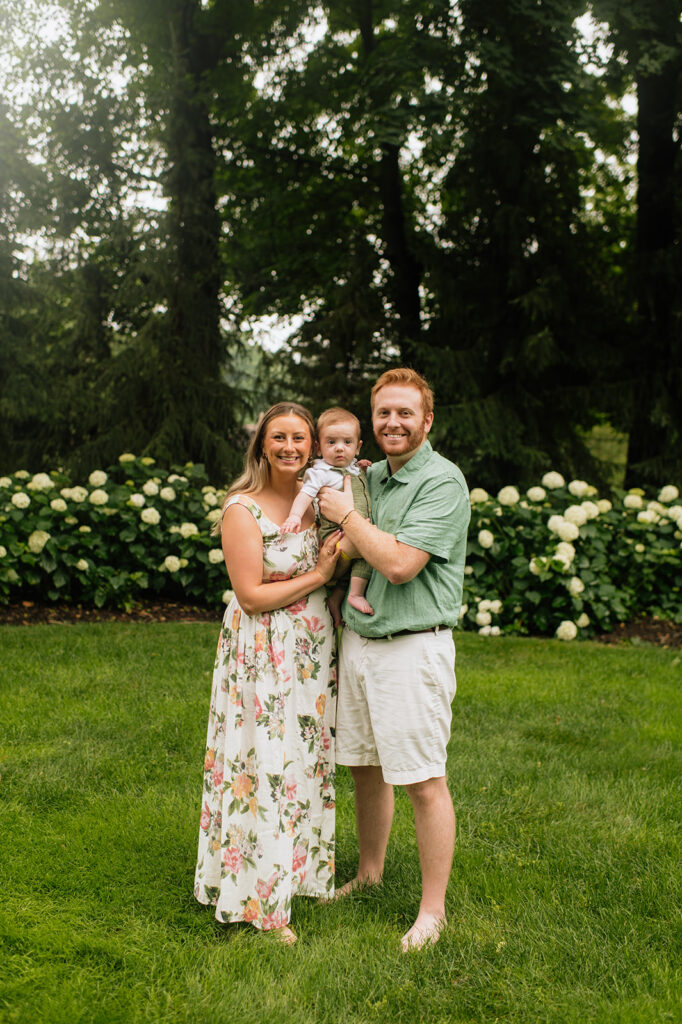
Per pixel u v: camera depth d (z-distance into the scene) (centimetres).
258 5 1239
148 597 848
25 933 262
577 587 729
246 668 271
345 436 298
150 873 308
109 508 805
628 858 324
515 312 1171
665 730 483
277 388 1257
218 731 277
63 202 1202
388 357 1273
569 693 556
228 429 1153
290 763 274
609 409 1167
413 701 264
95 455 1077
